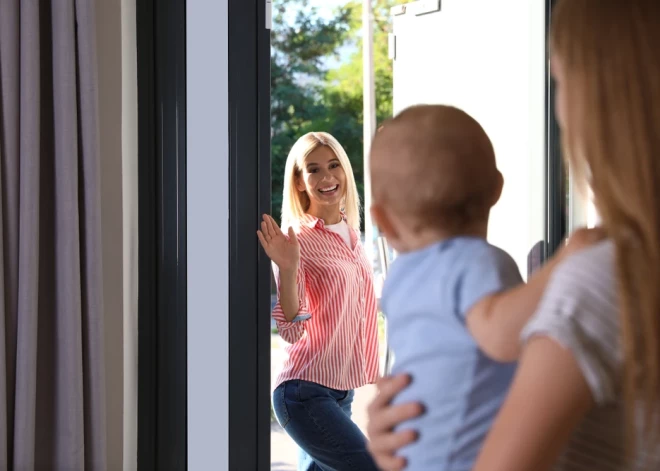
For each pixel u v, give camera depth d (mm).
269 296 1968
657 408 533
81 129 1653
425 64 2480
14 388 1623
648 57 537
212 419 1927
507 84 2342
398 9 2557
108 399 1783
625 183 533
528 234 2355
